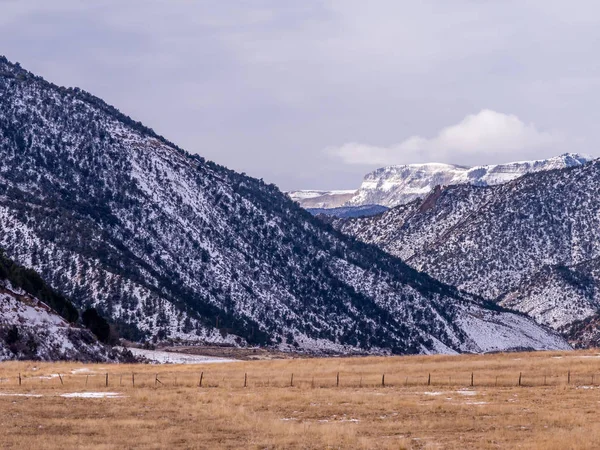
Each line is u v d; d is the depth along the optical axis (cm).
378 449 5031
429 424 5875
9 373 9756
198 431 5641
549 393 7662
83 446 5053
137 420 6031
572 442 5062
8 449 4984
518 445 5106
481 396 7438
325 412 6494
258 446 5147
